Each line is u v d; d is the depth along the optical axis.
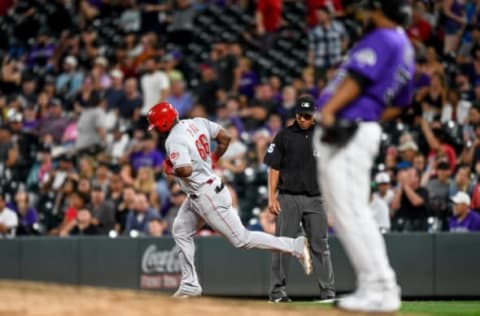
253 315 17.55
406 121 46.03
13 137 53.72
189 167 27.44
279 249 28.52
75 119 54.69
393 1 18.14
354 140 18.17
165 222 43.28
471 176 41.06
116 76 55.84
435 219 40.50
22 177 51.16
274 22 60.12
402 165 41.81
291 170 30.48
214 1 66.06
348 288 39.28
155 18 63.75
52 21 66.81
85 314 17.36
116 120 54.22
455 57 51.34
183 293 28.73
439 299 39.16
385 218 39.53
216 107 53.78
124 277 41.38
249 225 41.94
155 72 54.88
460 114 45.91
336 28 54.44
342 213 18.27
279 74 58.22
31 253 41.88
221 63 55.03
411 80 18.81
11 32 67.88
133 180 46.56
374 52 18.00
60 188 47.25
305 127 30.55
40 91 61.62
